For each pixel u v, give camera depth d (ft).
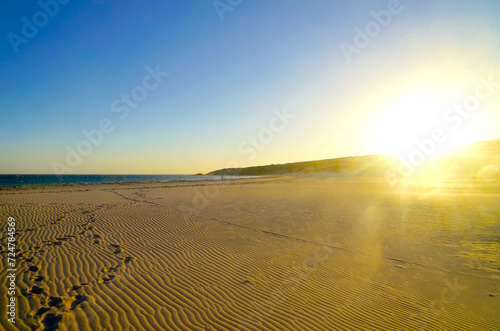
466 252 25.96
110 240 27.81
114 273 19.53
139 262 21.99
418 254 25.46
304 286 18.63
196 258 23.49
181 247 26.32
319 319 14.71
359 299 17.01
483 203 55.62
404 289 18.42
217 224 36.99
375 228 35.70
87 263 21.20
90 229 32.07
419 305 16.37
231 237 30.55
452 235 31.99
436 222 39.11
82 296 15.92
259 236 31.27
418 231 34.06
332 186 115.34
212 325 13.82
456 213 45.55
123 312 14.49
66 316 13.70
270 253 25.38
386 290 18.26
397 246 27.94
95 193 77.92
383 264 22.95
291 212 47.85
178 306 15.49
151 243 27.30
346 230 34.60
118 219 37.99
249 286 18.45
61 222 35.35
